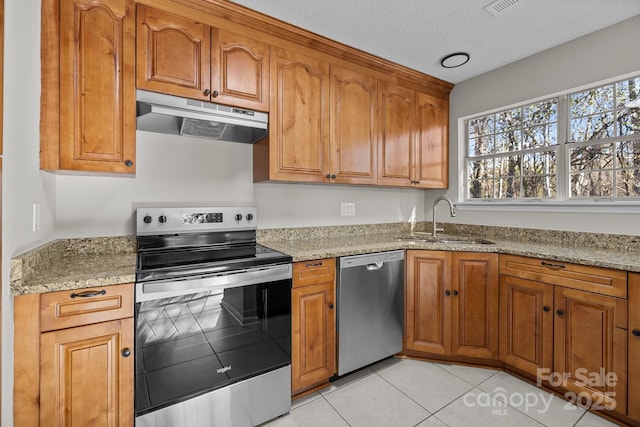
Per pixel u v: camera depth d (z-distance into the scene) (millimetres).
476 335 2094
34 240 1267
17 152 1088
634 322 1475
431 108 2789
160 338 1309
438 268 2150
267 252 1777
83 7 1395
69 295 1140
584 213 2109
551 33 2062
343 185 2633
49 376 1111
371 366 2139
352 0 1710
